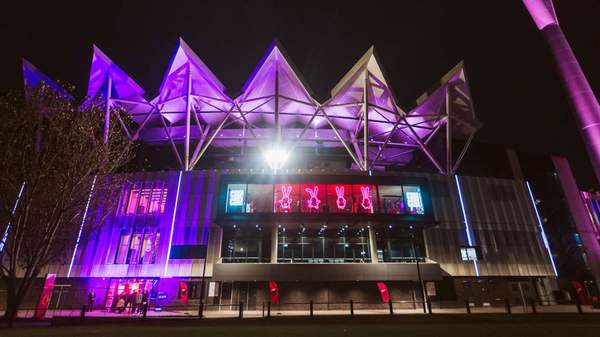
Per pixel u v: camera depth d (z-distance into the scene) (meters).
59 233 30.20
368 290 31.12
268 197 33.34
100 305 30.88
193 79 39.38
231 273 30.11
